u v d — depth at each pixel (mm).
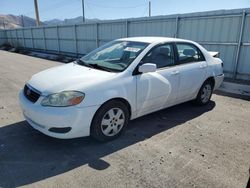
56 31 20047
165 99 4422
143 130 4152
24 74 9945
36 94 3445
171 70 4414
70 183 2723
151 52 4152
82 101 3268
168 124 4441
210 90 5590
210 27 9336
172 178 2830
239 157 3326
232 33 8734
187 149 3520
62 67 4266
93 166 3062
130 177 2840
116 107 3664
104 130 3617
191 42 5062
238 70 8867
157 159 3234
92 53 4758
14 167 3029
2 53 23266
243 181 2809
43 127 3332
